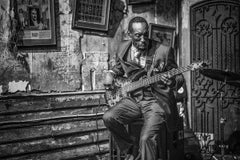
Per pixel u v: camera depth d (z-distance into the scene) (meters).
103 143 4.96
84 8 4.77
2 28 4.05
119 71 4.05
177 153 3.90
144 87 3.83
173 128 3.77
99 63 5.00
